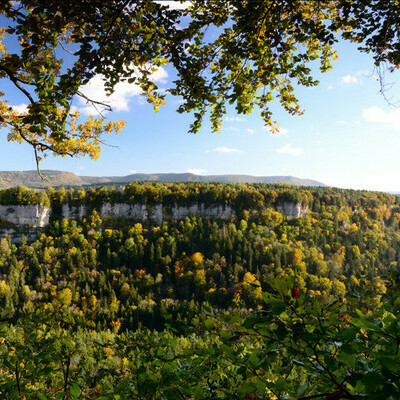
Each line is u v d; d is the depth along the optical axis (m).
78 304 111.81
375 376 1.36
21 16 3.75
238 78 5.25
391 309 2.18
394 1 4.94
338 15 5.79
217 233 154.38
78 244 147.12
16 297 107.44
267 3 4.64
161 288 130.38
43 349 3.52
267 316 1.92
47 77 3.56
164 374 2.60
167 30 4.27
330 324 1.86
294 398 2.03
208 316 2.37
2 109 7.01
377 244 173.88
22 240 142.00
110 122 8.27
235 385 2.57
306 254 146.25
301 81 5.70
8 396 3.09
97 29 4.09
